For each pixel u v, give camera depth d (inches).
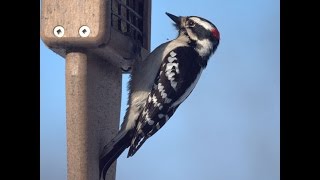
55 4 255.1
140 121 296.7
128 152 290.2
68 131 259.4
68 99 259.9
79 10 254.5
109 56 281.6
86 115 260.7
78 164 259.1
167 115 307.0
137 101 301.0
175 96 309.0
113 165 307.7
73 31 254.1
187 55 322.7
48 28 254.7
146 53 339.6
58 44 255.3
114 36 270.4
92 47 257.8
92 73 269.1
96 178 274.4
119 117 313.7
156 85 306.5
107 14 256.5
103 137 286.5
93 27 253.6
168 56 319.3
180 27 341.1
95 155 273.4
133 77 302.4
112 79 301.6
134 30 328.5
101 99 283.3
